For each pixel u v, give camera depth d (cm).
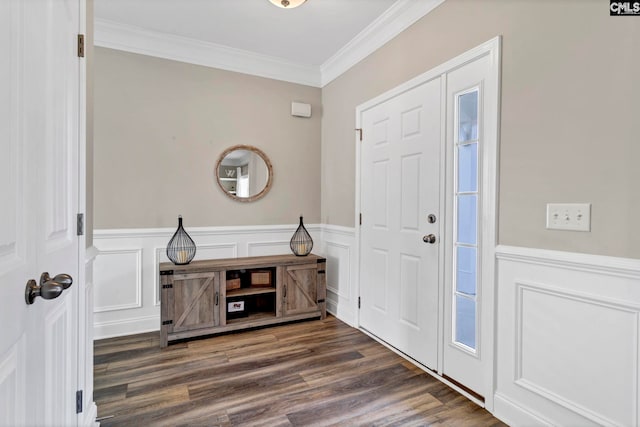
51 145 103
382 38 267
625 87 129
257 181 337
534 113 159
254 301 326
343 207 328
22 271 79
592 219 138
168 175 299
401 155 249
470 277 196
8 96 73
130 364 230
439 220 215
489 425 169
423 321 229
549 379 154
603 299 135
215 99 317
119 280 282
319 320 323
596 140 137
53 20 104
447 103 208
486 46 180
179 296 264
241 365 229
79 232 134
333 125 345
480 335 187
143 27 277
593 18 137
